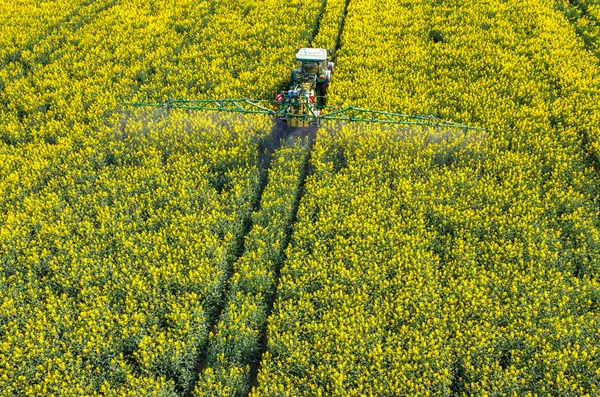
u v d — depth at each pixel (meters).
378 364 10.32
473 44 23.50
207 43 25.19
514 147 16.64
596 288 11.68
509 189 14.65
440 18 26.11
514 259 12.76
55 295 12.41
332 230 13.92
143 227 14.35
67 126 18.98
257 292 12.48
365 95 19.94
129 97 20.58
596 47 23.38
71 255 13.20
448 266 12.67
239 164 16.58
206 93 20.52
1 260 13.05
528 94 19.48
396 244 13.29
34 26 27.94
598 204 14.58
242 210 14.92
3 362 10.55
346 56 23.14
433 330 11.12
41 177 16.11
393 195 15.00
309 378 10.57
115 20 28.02
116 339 11.23
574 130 17.36
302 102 16.95
